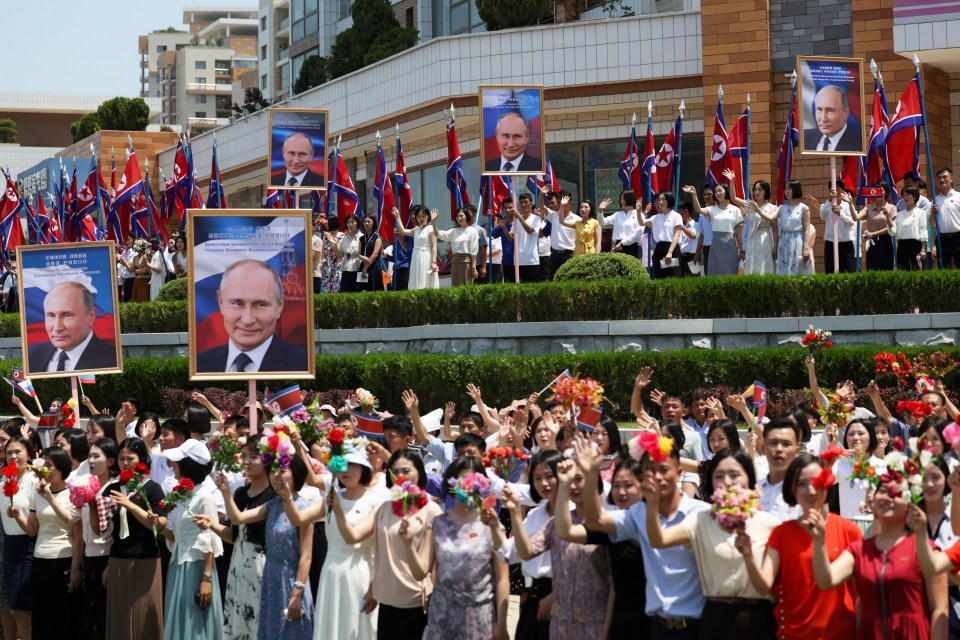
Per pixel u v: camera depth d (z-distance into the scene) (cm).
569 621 904
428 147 3675
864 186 2342
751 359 1902
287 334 1460
